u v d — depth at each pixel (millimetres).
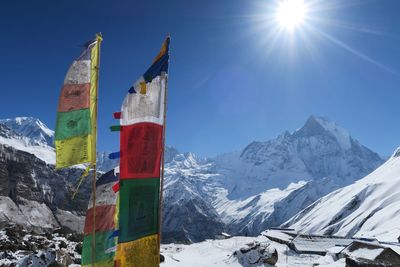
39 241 40906
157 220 13703
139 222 13250
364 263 42938
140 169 13398
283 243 83312
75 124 14266
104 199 15516
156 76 13961
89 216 15242
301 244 75000
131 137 13328
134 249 13109
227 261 50375
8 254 33719
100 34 14945
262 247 51031
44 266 30766
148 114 13688
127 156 13227
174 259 56375
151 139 13688
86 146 14336
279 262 60312
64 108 14242
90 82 14578
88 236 15156
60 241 43938
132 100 13484
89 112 14445
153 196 13672
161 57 14203
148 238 13469
